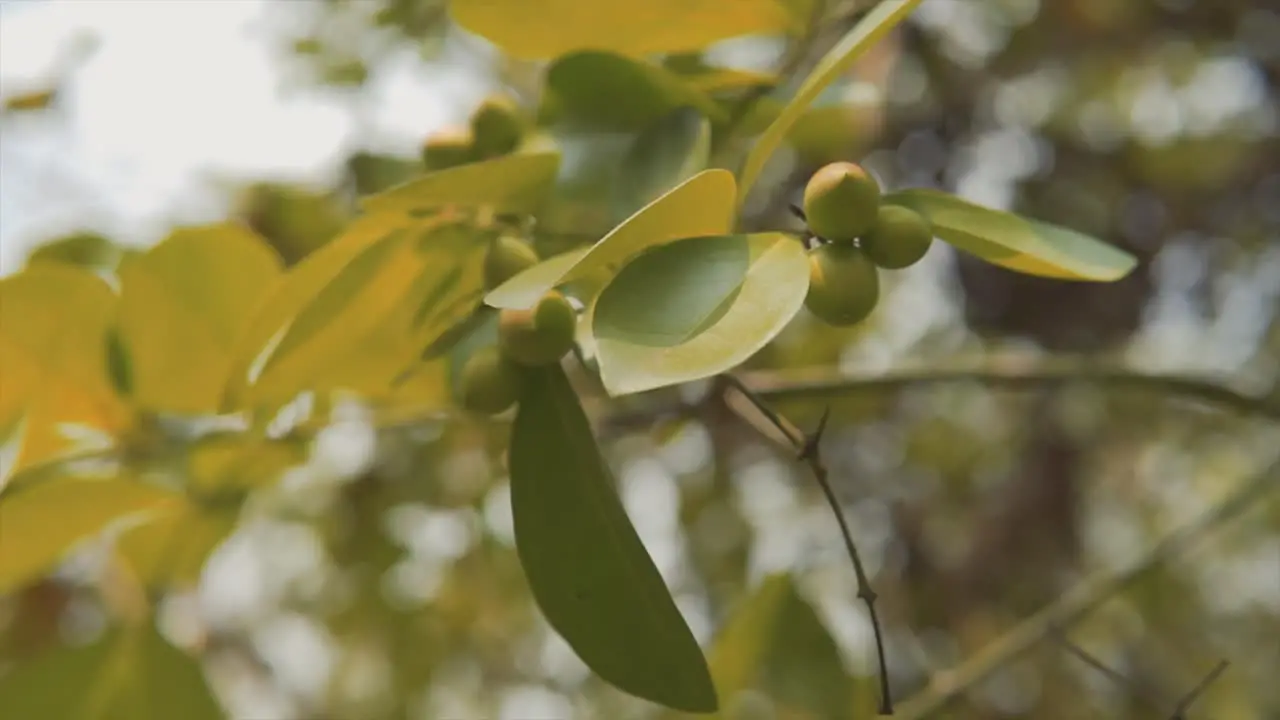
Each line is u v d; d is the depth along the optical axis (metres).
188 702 0.69
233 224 0.65
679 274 0.51
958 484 1.50
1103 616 1.46
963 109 1.26
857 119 0.74
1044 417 1.50
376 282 0.58
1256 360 1.39
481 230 0.58
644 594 0.55
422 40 0.98
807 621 0.73
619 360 0.50
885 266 0.54
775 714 0.73
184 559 0.71
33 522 0.67
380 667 1.31
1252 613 1.55
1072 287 1.35
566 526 0.56
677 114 0.59
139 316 0.65
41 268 0.64
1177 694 1.41
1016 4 1.28
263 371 0.56
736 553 1.24
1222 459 1.55
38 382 0.65
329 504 1.11
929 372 0.72
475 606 1.22
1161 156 1.37
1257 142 1.37
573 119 0.61
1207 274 1.40
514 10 0.60
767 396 0.71
